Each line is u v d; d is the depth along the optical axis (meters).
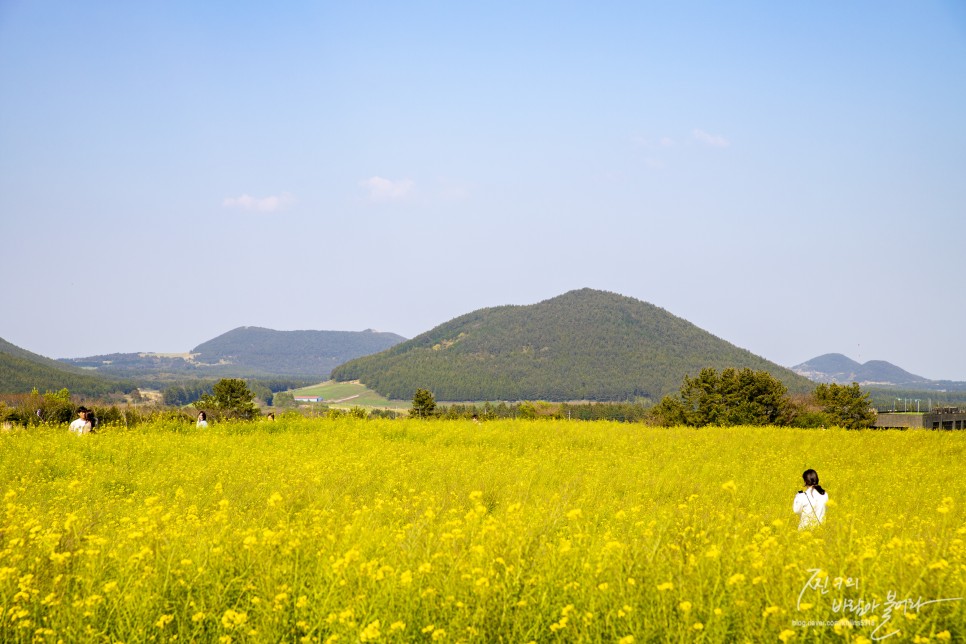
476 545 7.35
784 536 8.05
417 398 79.69
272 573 6.79
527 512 9.83
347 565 6.48
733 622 5.91
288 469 16.27
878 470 19.09
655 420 64.06
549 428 30.20
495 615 6.07
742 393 57.41
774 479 17.00
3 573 6.30
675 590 6.27
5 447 18.28
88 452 18.66
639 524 8.81
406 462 18.89
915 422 83.06
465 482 14.91
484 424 32.09
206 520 9.30
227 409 53.00
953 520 10.72
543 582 6.41
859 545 7.48
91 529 9.23
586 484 14.98
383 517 10.80
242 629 5.87
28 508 10.89
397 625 5.54
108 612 6.20
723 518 9.27
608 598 6.19
